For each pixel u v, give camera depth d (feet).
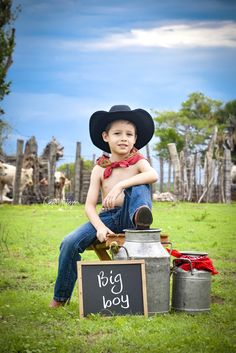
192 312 19.51
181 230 49.83
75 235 20.29
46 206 77.87
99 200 86.63
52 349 15.80
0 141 78.02
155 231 19.20
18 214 66.03
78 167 96.37
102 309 18.76
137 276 18.97
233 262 32.45
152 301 19.08
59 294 20.54
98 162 21.40
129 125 20.98
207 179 100.42
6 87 76.18
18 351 15.78
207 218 61.05
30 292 23.40
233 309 20.24
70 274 20.36
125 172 20.92
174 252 19.93
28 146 96.78
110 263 18.99
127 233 19.34
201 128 249.55
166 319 18.67
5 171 95.20
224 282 25.94
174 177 95.86
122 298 18.88
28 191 95.35
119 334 16.99
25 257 33.53
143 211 18.95
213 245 39.68
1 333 17.21
